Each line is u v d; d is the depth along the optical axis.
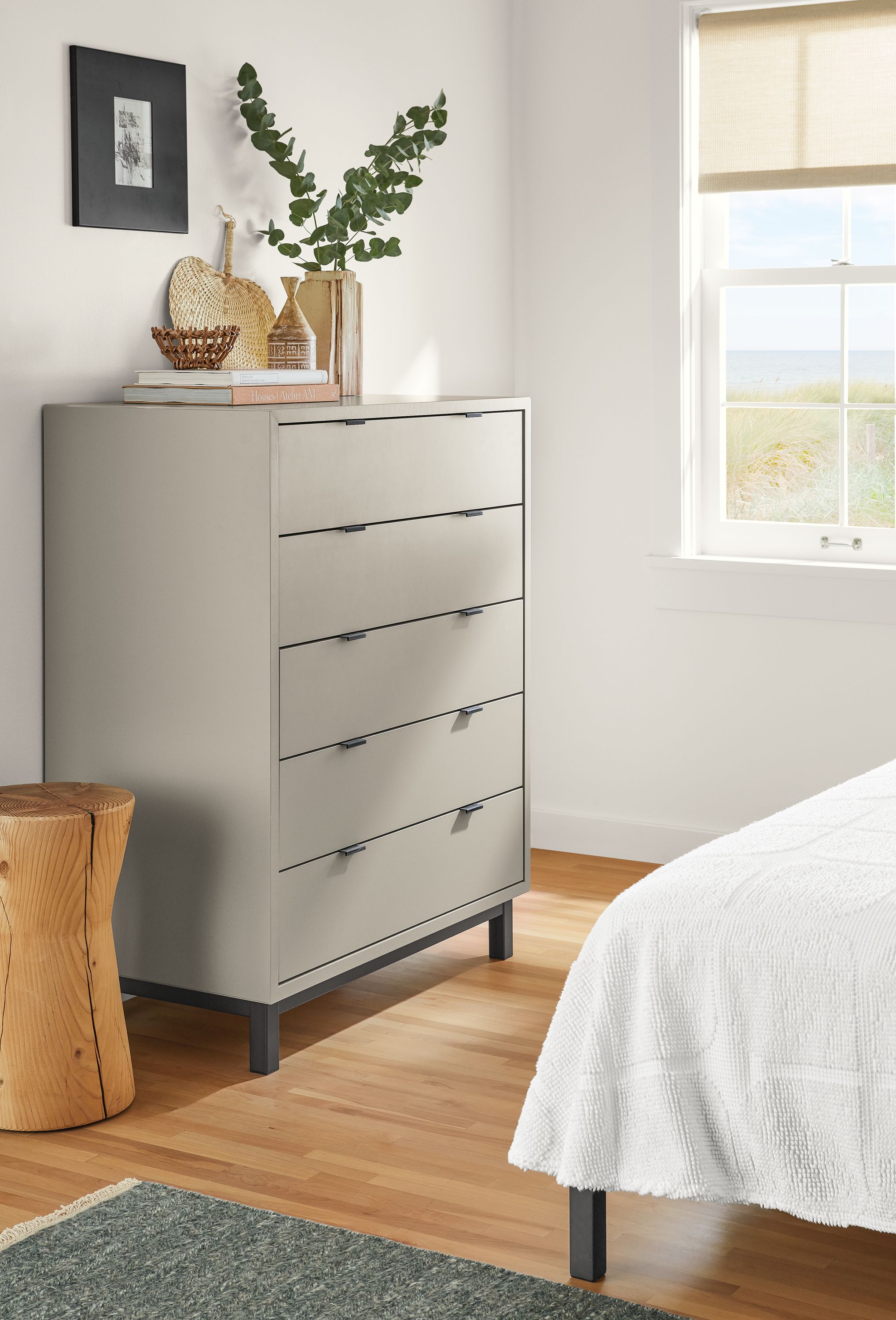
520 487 3.35
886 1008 1.84
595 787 4.29
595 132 4.09
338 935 2.91
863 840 2.19
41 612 2.94
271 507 2.64
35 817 2.47
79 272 2.95
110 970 2.62
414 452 3.00
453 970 3.39
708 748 4.11
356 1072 2.82
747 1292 2.07
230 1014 3.13
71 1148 2.50
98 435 2.82
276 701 2.70
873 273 3.85
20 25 2.80
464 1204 2.32
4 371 2.81
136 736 2.85
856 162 3.79
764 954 1.92
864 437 3.92
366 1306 2.03
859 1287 2.08
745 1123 1.92
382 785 2.99
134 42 3.04
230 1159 2.46
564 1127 2.03
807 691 3.95
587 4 4.07
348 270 3.43
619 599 4.19
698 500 4.12
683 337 4.02
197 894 2.81
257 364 3.38
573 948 3.52
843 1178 1.87
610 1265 2.14
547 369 4.24
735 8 3.88
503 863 3.40
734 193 3.99
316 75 3.52
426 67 3.88
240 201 3.34
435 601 3.10
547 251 4.20
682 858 2.19
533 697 4.36
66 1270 2.12
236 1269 2.12
